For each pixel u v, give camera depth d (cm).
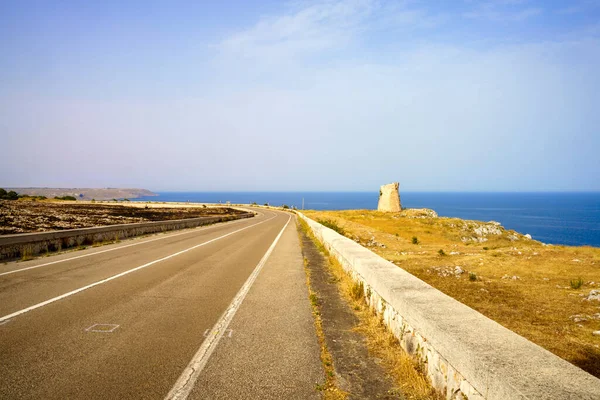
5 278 924
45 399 347
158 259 1288
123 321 593
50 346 480
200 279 949
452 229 4038
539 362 272
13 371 405
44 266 1106
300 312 655
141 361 439
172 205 8981
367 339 520
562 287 1023
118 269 1075
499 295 941
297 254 1455
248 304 708
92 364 427
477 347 298
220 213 5878
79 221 2808
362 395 366
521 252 1680
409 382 387
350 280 848
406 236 3625
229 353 468
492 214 18700
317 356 461
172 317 618
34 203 6075
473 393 288
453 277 1208
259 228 3078
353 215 5075
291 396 362
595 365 506
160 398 354
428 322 376
